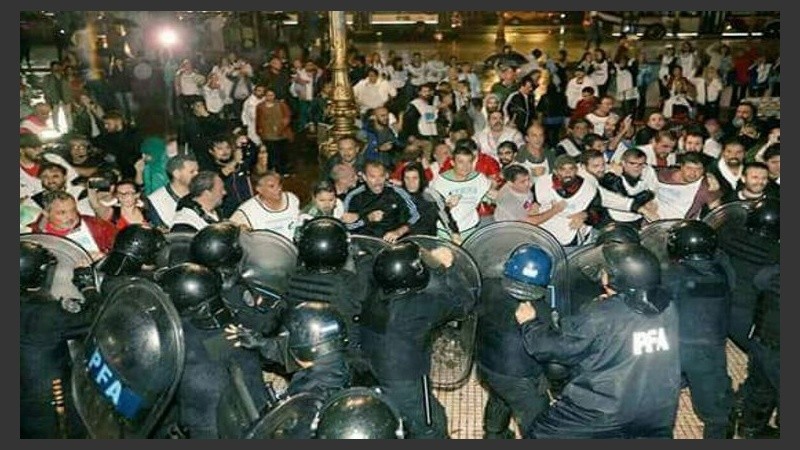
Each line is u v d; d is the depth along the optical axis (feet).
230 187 24.59
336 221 16.53
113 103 48.49
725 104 51.60
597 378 13.88
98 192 22.70
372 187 21.27
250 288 17.98
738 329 18.58
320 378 13.64
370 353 15.10
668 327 13.91
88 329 15.80
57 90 42.88
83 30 61.57
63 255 18.45
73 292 18.34
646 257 13.94
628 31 76.18
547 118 43.50
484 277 17.70
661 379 13.87
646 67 53.83
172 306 13.96
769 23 73.92
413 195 21.45
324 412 11.84
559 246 18.45
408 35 81.05
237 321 14.90
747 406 17.84
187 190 21.45
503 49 61.16
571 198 22.04
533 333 14.26
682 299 16.08
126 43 55.77
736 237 18.81
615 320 13.73
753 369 17.47
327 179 22.31
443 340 17.71
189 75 45.01
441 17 81.00
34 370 15.43
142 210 22.25
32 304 15.49
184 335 14.17
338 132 28.60
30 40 72.43
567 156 22.11
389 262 14.71
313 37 65.62
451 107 40.16
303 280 16.17
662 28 74.90
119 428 14.33
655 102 53.57
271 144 39.70
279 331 16.52
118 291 14.73
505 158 25.35
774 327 16.42
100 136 34.42
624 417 13.85
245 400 14.06
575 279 18.33
